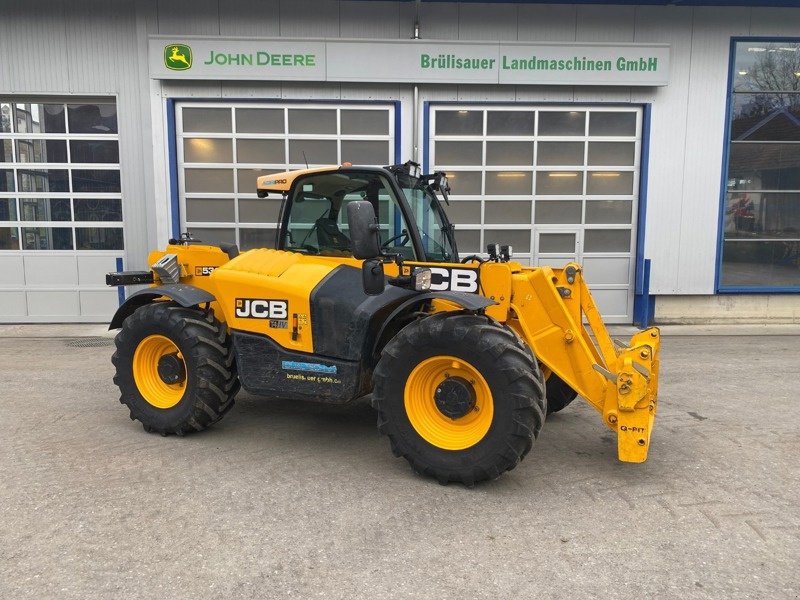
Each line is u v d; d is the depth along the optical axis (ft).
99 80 30.19
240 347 13.55
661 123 30.76
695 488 11.67
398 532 9.92
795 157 31.42
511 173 31.17
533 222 31.55
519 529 10.03
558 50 29.66
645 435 11.42
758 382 20.03
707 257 31.53
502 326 11.76
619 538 9.75
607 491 11.53
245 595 8.18
